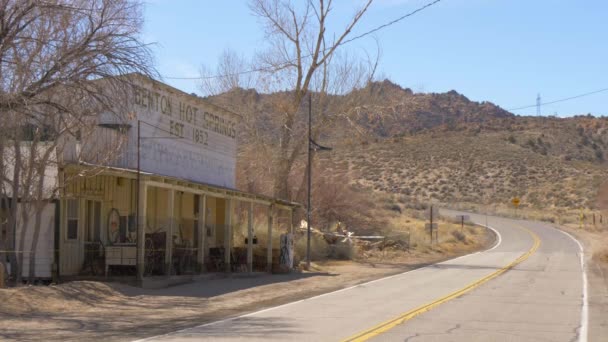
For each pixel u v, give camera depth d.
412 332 14.20
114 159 23.73
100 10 19.12
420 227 67.38
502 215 97.56
